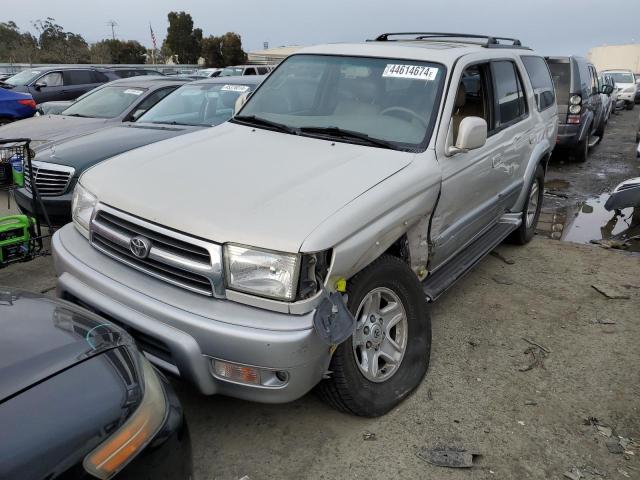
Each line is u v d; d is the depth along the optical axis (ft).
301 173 9.66
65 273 9.70
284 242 7.77
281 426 9.64
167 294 8.43
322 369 8.39
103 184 9.89
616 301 14.98
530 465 8.96
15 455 4.87
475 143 11.20
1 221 13.19
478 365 11.71
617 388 11.09
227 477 8.50
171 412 6.46
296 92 13.38
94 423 5.48
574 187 29.58
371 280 9.16
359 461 8.88
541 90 18.28
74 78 50.49
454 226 12.14
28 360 5.91
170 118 22.04
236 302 8.11
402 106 11.80
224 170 9.84
